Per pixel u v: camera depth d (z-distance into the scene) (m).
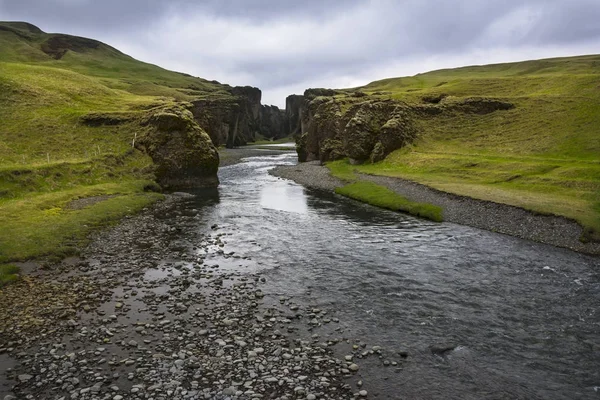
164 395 13.65
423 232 38.03
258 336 18.08
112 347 16.86
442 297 22.77
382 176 70.06
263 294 22.92
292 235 36.69
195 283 24.44
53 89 98.12
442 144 87.56
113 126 77.44
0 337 17.58
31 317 19.56
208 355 16.36
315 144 116.25
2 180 47.09
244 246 32.81
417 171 71.25
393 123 87.94
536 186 51.44
